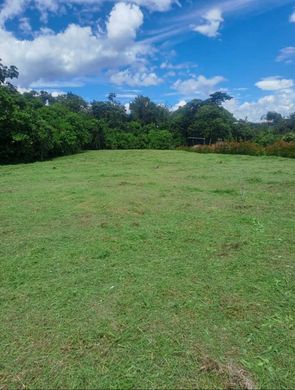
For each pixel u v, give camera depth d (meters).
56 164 13.30
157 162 13.52
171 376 1.80
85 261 3.28
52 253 3.51
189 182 8.05
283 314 2.34
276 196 6.22
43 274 3.02
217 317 2.31
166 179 8.59
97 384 1.76
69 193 6.67
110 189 7.06
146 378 1.79
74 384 1.76
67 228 4.36
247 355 1.94
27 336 2.14
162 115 42.72
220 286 2.74
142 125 35.78
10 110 14.33
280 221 4.54
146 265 3.16
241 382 1.74
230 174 9.38
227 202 5.78
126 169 11.09
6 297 2.63
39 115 16.75
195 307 2.44
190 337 2.10
